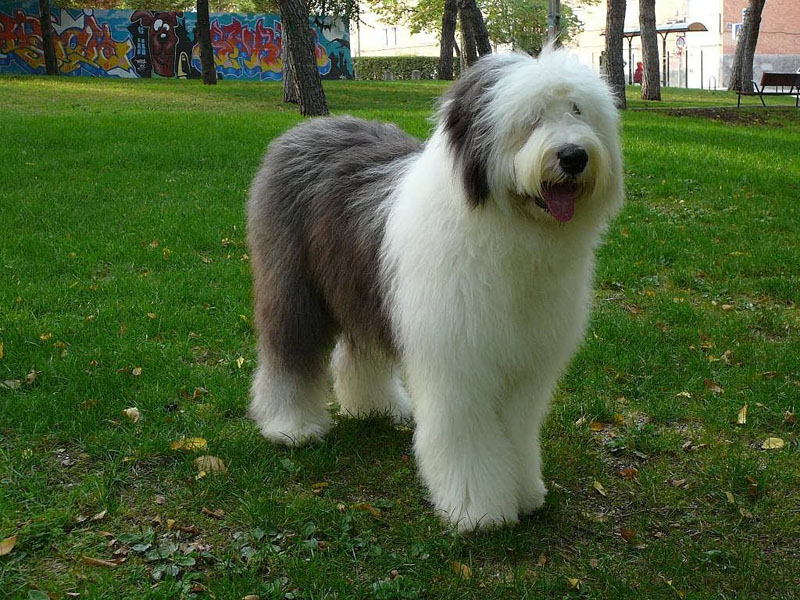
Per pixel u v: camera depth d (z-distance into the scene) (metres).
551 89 1.29
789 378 2.25
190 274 2.90
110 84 9.80
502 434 1.58
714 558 1.53
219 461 1.77
